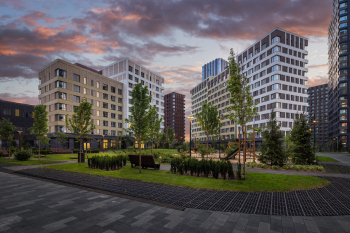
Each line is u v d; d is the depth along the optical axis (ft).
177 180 33.68
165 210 19.98
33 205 21.38
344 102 274.36
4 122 94.94
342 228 16.12
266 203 22.39
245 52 254.68
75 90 185.98
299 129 59.62
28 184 32.09
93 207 20.77
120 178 36.40
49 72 180.45
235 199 23.80
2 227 15.85
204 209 20.39
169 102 599.57
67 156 95.35
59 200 23.24
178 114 599.57
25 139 156.66
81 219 17.58
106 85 220.43
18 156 70.59
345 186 31.09
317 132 529.45
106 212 19.34
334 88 313.12
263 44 228.02
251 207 21.04
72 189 28.71
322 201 23.25
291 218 18.16
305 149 57.11
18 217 17.98
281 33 214.69
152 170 45.73
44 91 184.65
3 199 23.61
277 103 206.59
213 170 36.45
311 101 549.13
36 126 69.46
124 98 240.73
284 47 214.90
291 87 215.10
